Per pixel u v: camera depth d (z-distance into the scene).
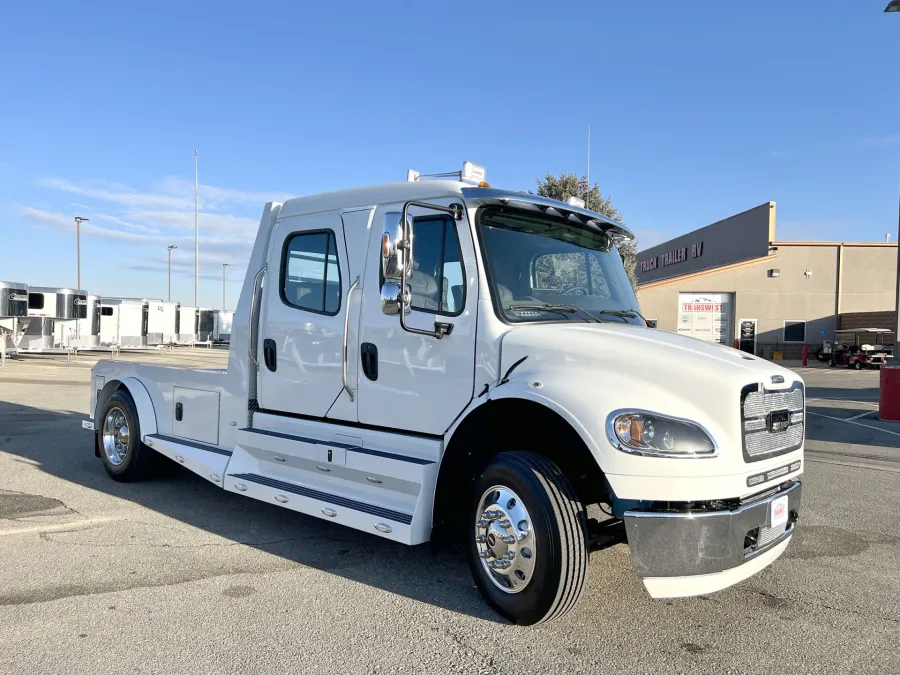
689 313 34.38
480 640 3.45
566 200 4.70
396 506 4.23
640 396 3.32
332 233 4.82
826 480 7.35
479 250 3.98
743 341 34.06
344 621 3.65
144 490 6.46
